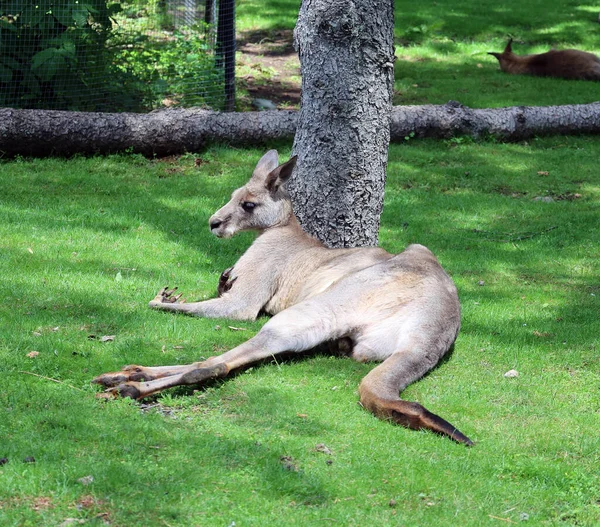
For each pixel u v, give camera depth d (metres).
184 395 5.48
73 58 11.66
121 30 13.58
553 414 5.64
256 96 14.51
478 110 13.23
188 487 4.34
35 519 3.96
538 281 8.31
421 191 10.91
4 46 11.55
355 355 6.18
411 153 12.30
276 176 7.13
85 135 11.02
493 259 8.79
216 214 7.18
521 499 4.58
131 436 4.80
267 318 7.06
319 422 5.23
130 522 4.03
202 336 6.43
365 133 7.65
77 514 4.04
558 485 4.77
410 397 5.74
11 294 6.82
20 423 4.80
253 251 7.11
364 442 5.02
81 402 5.13
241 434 4.99
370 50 7.54
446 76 16.86
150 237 8.70
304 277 6.92
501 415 5.60
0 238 8.16
